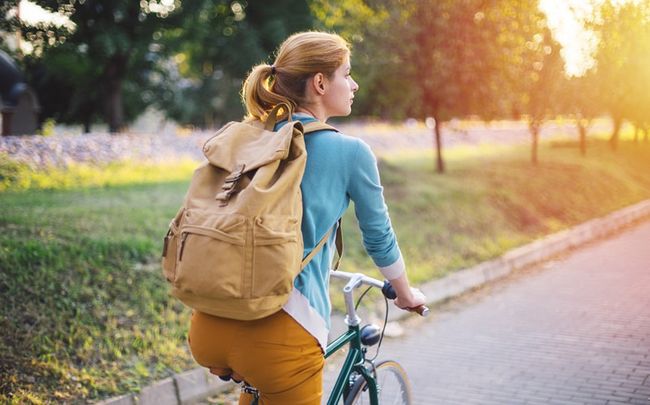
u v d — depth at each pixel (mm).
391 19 11523
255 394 2180
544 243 9680
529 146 21297
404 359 5172
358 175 2016
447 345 5496
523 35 11477
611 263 8688
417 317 6348
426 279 7191
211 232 1803
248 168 1883
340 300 5984
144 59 31328
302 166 1897
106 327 4629
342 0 12234
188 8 26922
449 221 9633
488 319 6238
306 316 1973
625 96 13297
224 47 32531
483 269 7918
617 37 11797
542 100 13523
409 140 20703
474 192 11383
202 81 38469
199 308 1898
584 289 7285
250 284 1778
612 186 15367
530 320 6145
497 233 9812
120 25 26203
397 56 11820
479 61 11430
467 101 12164
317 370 2043
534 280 7883
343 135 2049
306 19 31141
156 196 8836
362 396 2627
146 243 6020
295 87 2115
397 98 12570
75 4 23391
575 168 15625
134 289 5211
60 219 6508
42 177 9898
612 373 4656
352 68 12094
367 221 2080
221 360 2045
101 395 3916
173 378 4199
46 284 4871
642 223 12484
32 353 4133
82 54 26016
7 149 10445
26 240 5469
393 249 2139
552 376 4664
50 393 3834
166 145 14250
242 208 1797
